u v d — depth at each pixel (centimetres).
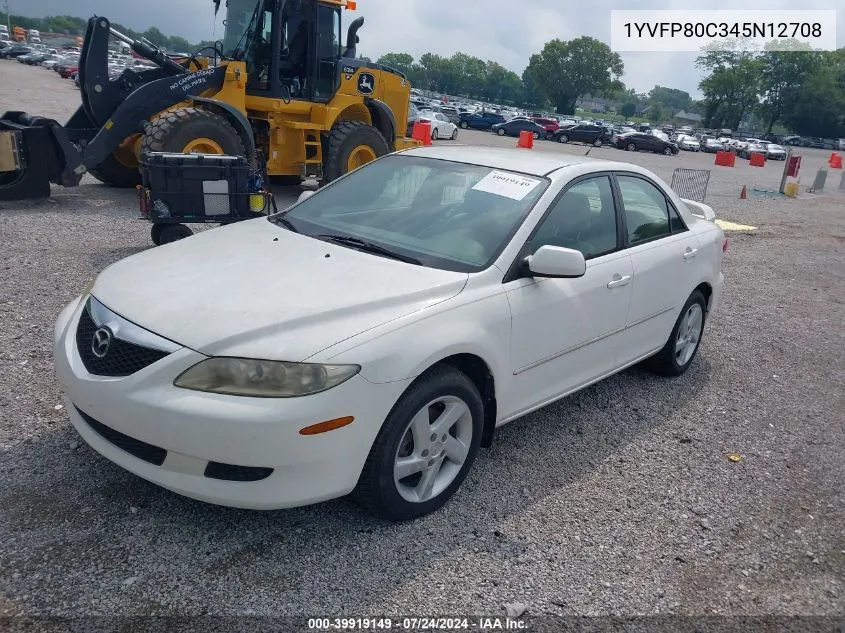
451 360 338
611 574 310
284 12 1076
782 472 420
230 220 754
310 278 326
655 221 487
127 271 344
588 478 388
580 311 398
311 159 1169
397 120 1323
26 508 310
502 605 283
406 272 339
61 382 317
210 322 288
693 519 360
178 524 310
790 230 1457
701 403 511
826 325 754
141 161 730
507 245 363
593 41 12938
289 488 281
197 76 1029
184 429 273
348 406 282
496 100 16462
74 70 5309
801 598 308
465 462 347
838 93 10538
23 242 753
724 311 773
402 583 289
